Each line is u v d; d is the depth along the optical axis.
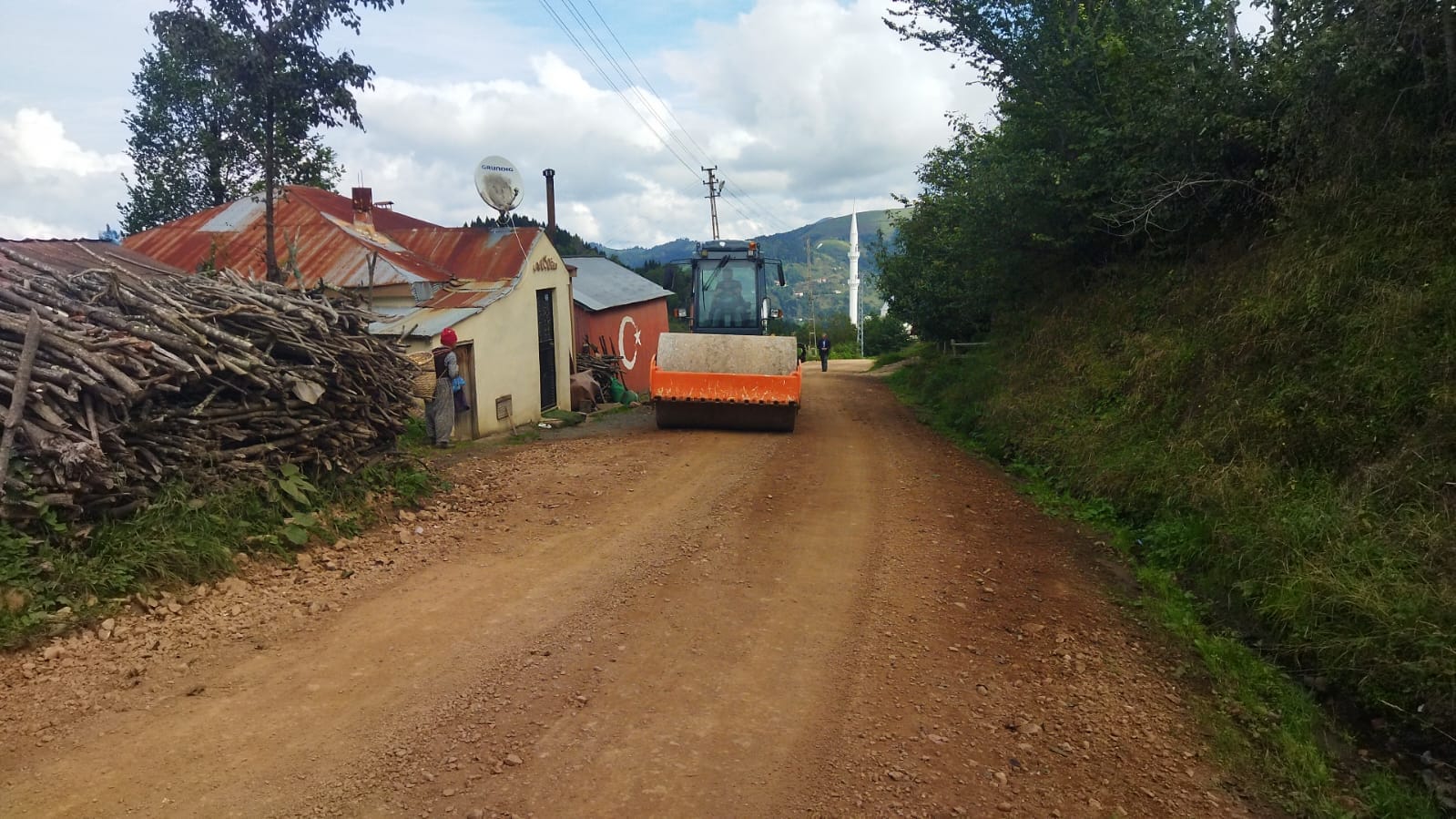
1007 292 17.16
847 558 7.43
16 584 5.11
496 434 14.94
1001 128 16.97
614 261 30.83
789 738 4.43
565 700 4.73
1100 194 13.41
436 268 16.00
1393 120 9.20
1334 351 8.03
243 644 5.31
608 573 6.88
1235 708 5.06
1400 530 5.92
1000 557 7.65
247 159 12.57
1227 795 4.24
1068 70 13.39
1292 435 7.61
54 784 3.74
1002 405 13.86
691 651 5.45
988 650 5.67
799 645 5.60
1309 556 6.19
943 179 23.34
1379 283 8.02
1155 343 11.13
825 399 21.53
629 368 25.16
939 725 4.64
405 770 3.98
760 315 18.78
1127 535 8.20
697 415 14.70
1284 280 9.18
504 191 17.33
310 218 15.83
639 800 3.82
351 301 10.06
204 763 3.96
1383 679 5.01
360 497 8.16
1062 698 5.05
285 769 3.94
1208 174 11.54
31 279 6.97
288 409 7.63
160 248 15.60
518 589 6.46
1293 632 5.70
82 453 5.52
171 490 6.35
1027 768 4.29
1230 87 11.17
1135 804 4.06
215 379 7.02
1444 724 4.62
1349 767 4.64
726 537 8.00
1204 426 8.83
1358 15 9.24
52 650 4.89
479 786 3.87
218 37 10.73
